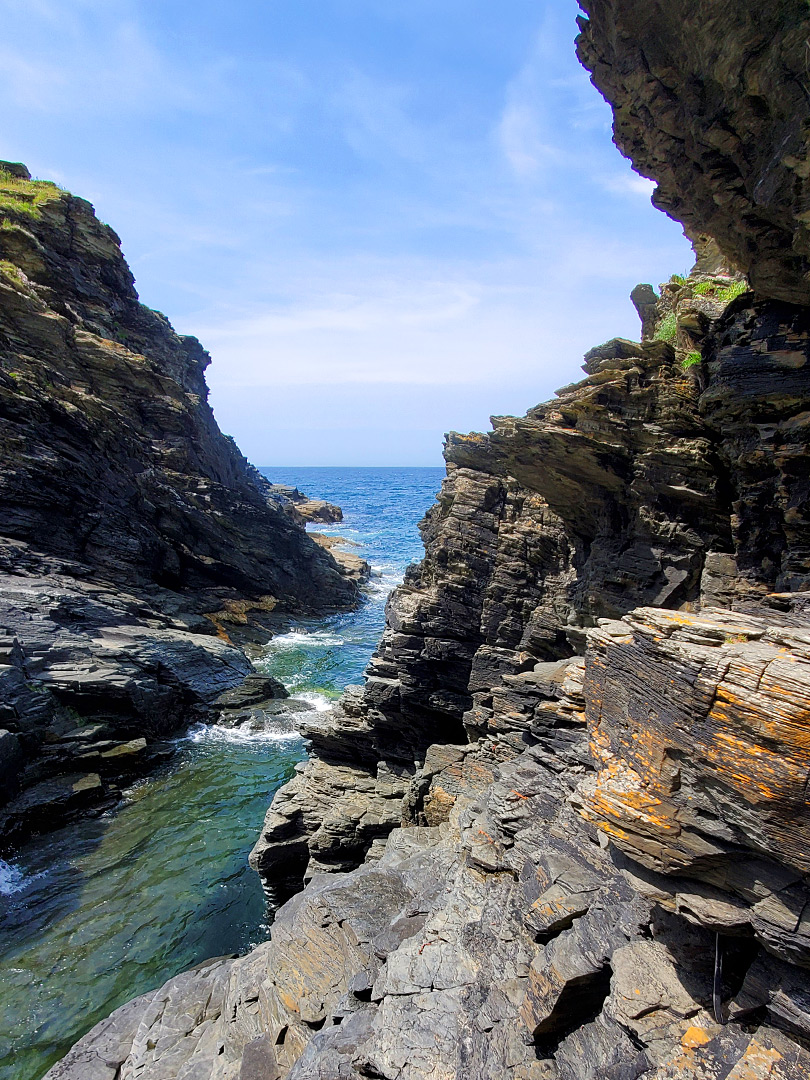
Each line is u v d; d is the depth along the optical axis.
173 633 42.03
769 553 13.50
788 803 5.71
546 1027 7.60
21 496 40.91
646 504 15.77
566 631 18.20
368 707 23.81
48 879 22.50
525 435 16.58
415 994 9.26
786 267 11.16
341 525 137.62
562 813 10.22
